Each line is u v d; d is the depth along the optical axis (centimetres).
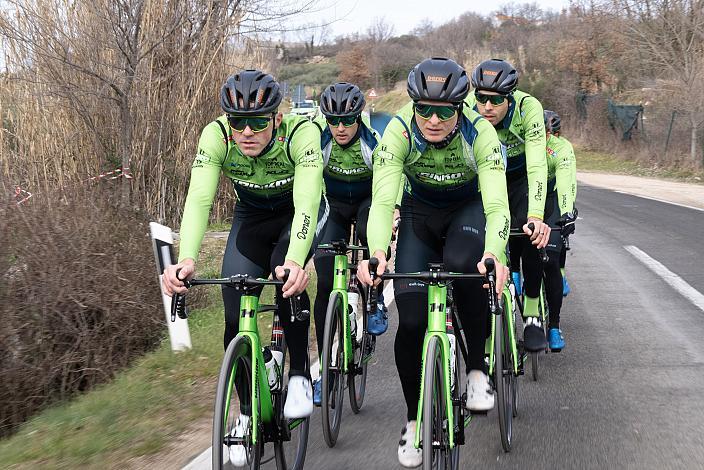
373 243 325
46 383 512
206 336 596
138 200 942
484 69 450
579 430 399
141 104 1085
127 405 439
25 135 945
